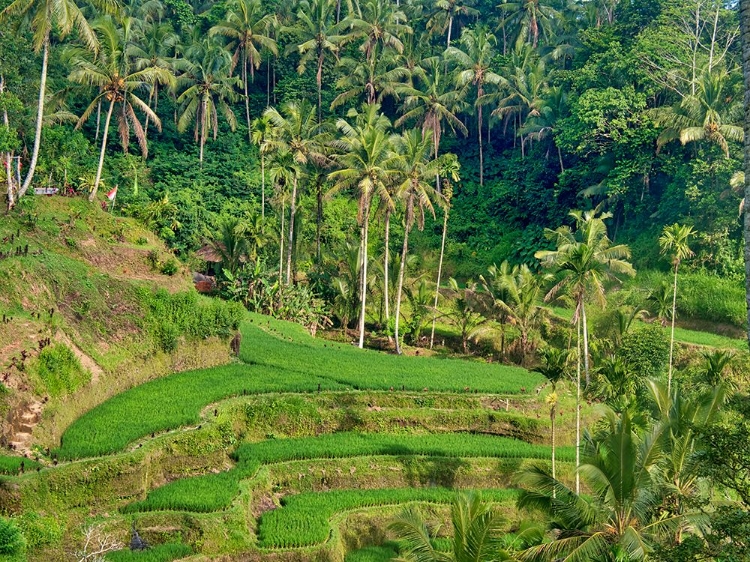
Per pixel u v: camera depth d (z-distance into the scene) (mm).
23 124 45312
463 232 72625
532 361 56594
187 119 68375
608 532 25656
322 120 77875
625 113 64125
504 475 37469
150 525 27797
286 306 56688
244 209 66312
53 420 30250
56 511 26734
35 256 36156
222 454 33750
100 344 36219
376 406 40500
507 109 74125
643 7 69688
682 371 50250
